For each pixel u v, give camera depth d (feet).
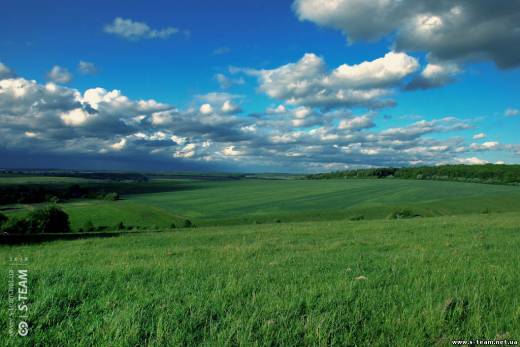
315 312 15.23
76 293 18.42
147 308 16.07
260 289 19.49
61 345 12.39
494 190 363.97
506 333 12.84
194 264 29.30
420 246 39.96
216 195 414.82
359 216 209.15
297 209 287.69
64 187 469.98
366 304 16.29
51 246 59.72
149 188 513.86
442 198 306.96
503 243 40.06
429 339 12.83
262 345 12.07
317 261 30.78
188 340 12.52
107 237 77.36
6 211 244.83
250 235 70.49
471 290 18.10
